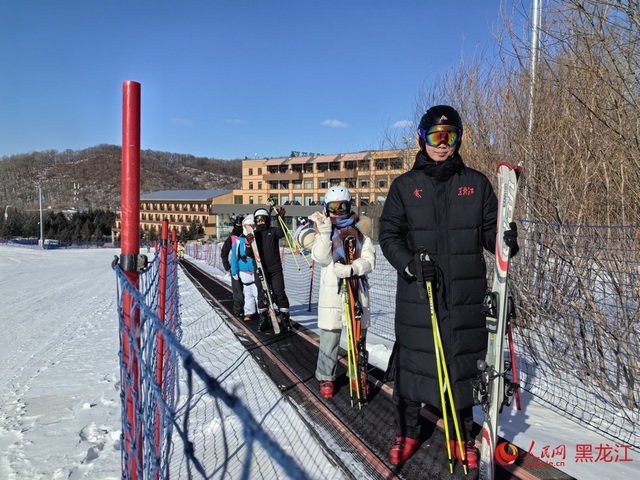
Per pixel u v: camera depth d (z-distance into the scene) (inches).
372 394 150.3
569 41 163.5
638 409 133.4
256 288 257.8
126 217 84.7
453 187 97.5
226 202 2393.0
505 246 86.1
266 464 112.7
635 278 135.6
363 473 103.1
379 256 539.8
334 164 1919.3
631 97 138.8
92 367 234.2
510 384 91.6
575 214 158.6
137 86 84.0
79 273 1026.1
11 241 2667.3
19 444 141.2
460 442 98.0
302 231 164.2
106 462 127.7
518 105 206.4
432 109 98.4
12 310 498.0
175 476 113.8
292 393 153.4
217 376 184.7
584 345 150.6
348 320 138.7
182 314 348.2
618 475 99.3
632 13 137.5
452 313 95.6
